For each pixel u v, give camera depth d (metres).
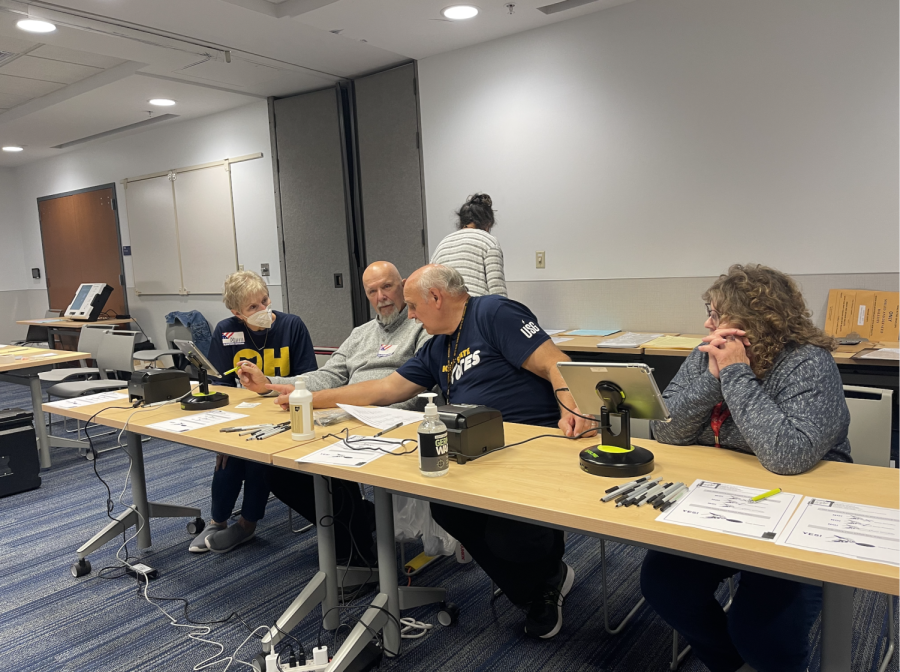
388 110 4.86
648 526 1.18
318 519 2.08
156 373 2.60
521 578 1.97
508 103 4.29
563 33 4.01
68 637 2.15
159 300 7.03
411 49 4.39
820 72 3.27
